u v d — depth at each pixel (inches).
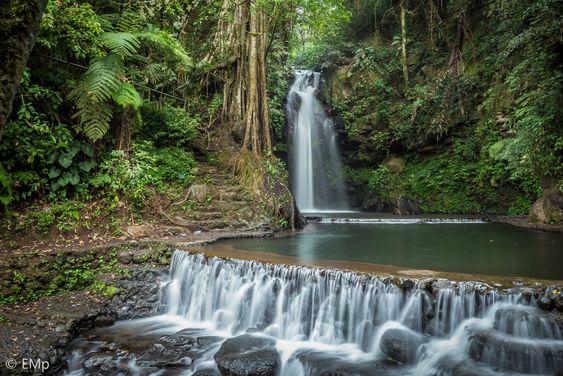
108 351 190.1
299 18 543.2
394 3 727.7
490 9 505.4
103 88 291.0
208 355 188.2
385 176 658.2
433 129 604.1
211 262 243.3
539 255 251.6
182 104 502.0
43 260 241.3
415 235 351.3
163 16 428.8
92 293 240.7
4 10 125.6
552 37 297.0
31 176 281.9
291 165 679.7
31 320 204.1
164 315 243.8
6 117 128.0
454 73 608.1
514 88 404.2
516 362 147.6
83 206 303.7
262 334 209.2
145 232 309.1
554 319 154.4
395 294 183.8
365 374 160.4
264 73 485.1
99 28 292.8
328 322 197.8
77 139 320.5
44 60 298.8
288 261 227.8
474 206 570.9
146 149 380.2
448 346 168.6
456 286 175.6
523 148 383.2
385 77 681.6
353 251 265.9
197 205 362.9
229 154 451.2
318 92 746.8
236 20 501.7
